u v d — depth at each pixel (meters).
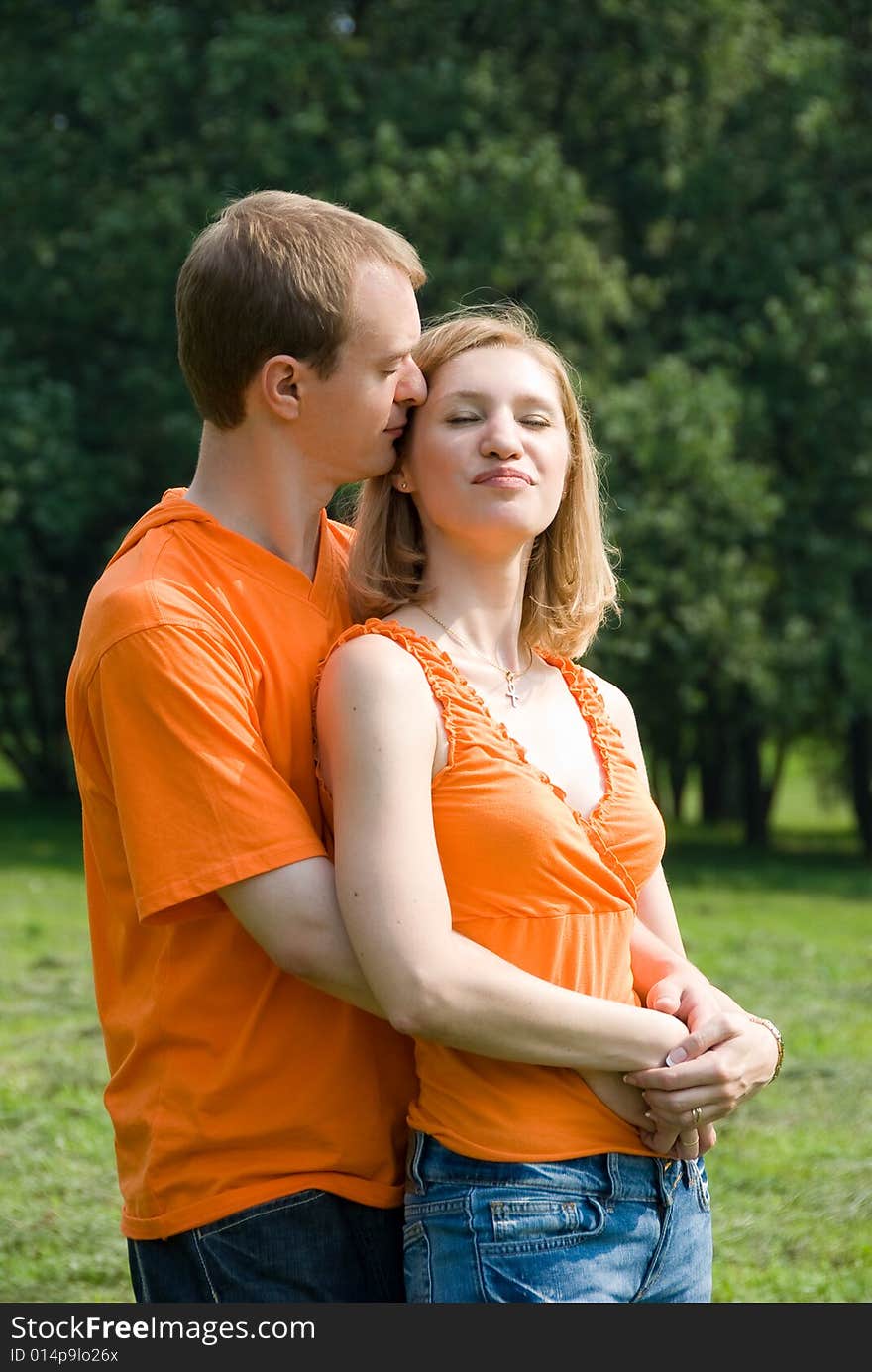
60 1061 6.30
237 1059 2.08
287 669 2.11
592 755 2.24
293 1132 2.09
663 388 15.09
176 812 1.99
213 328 2.10
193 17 16.67
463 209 14.94
